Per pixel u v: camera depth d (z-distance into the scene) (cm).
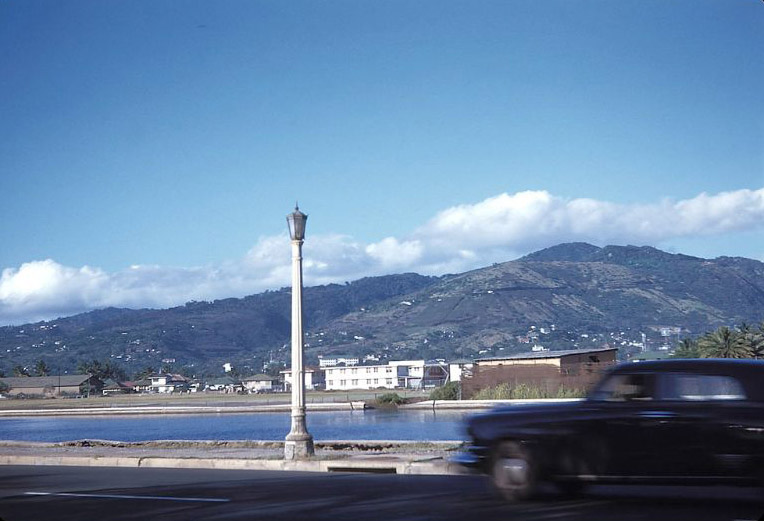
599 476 1180
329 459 1844
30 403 15312
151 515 1167
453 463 1288
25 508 1262
